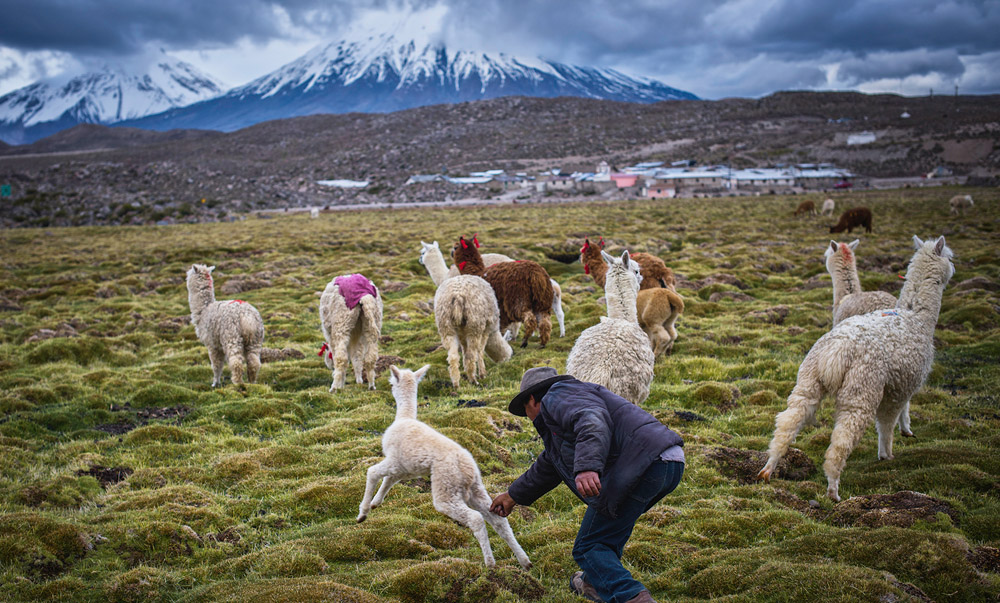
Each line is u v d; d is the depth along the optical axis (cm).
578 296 1648
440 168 14088
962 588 383
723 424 773
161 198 8031
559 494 593
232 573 462
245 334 977
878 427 632
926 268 633
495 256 1421
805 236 3025
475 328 954
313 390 966
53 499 592
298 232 4012
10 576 443
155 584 444
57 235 4731
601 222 3969
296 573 452
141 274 2402
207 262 2659
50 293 1997
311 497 582
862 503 515
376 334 987
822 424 771
